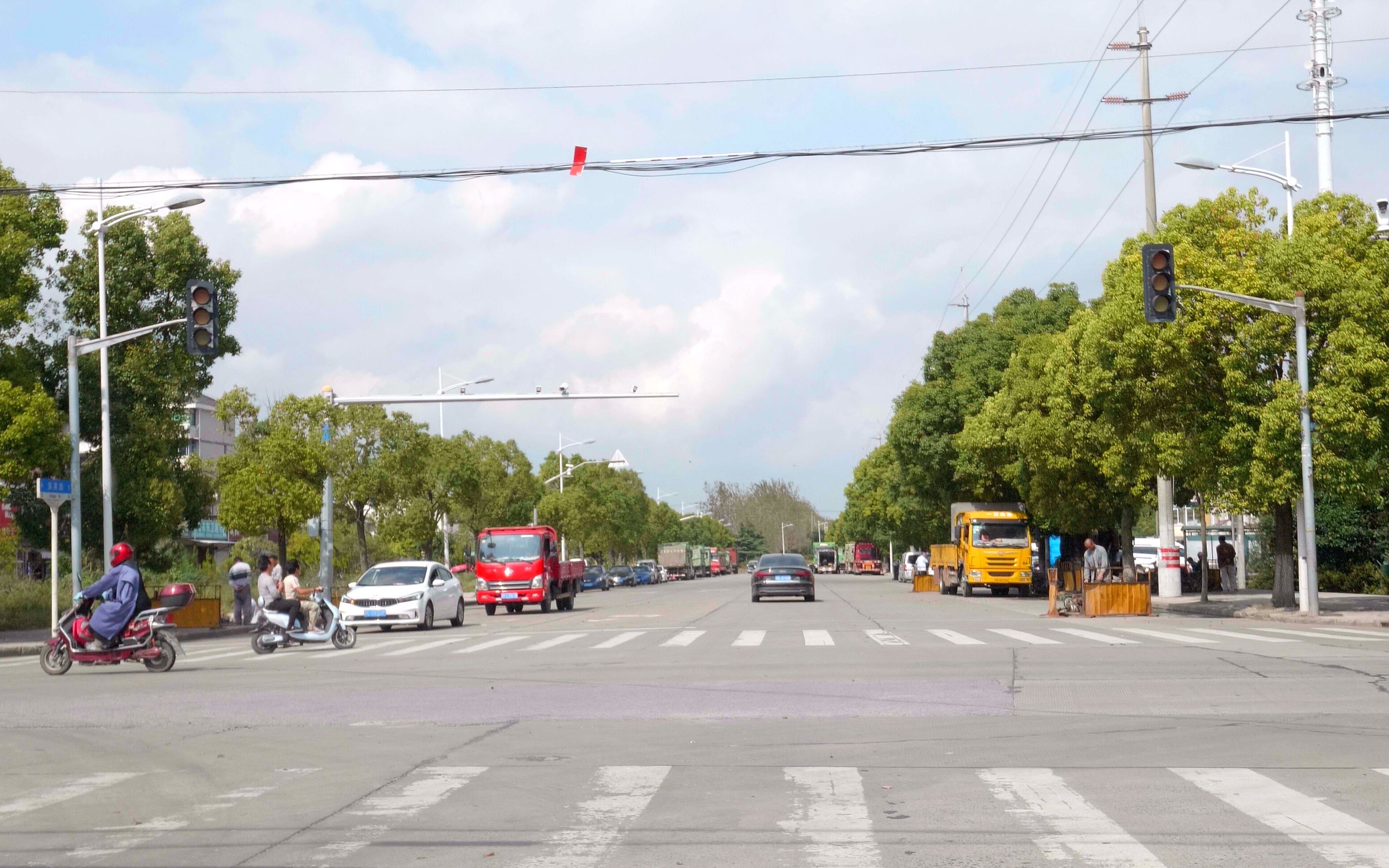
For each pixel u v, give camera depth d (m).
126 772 9.44
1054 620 29.00
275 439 41.03
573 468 82.88
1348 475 27.84
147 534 39.09
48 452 28.77
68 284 39.50
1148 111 37.81
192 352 23.17
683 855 6.55
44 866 6.53
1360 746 9.73
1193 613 32.59
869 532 106.62
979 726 10.95
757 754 9.72
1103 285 33.47
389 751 10.13
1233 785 8.26
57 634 18.14
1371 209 30.19
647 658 18.62
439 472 56.62
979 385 52.66
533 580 39.34
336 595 43.25
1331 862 6.26
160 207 30.03
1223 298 28.88
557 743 10.41
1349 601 33.38
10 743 11.00
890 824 7.22
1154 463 31.12
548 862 6.44
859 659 17.61
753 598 43.44
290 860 6.58
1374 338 27.69
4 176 31.70
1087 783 8.39
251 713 12.80
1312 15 36.53
